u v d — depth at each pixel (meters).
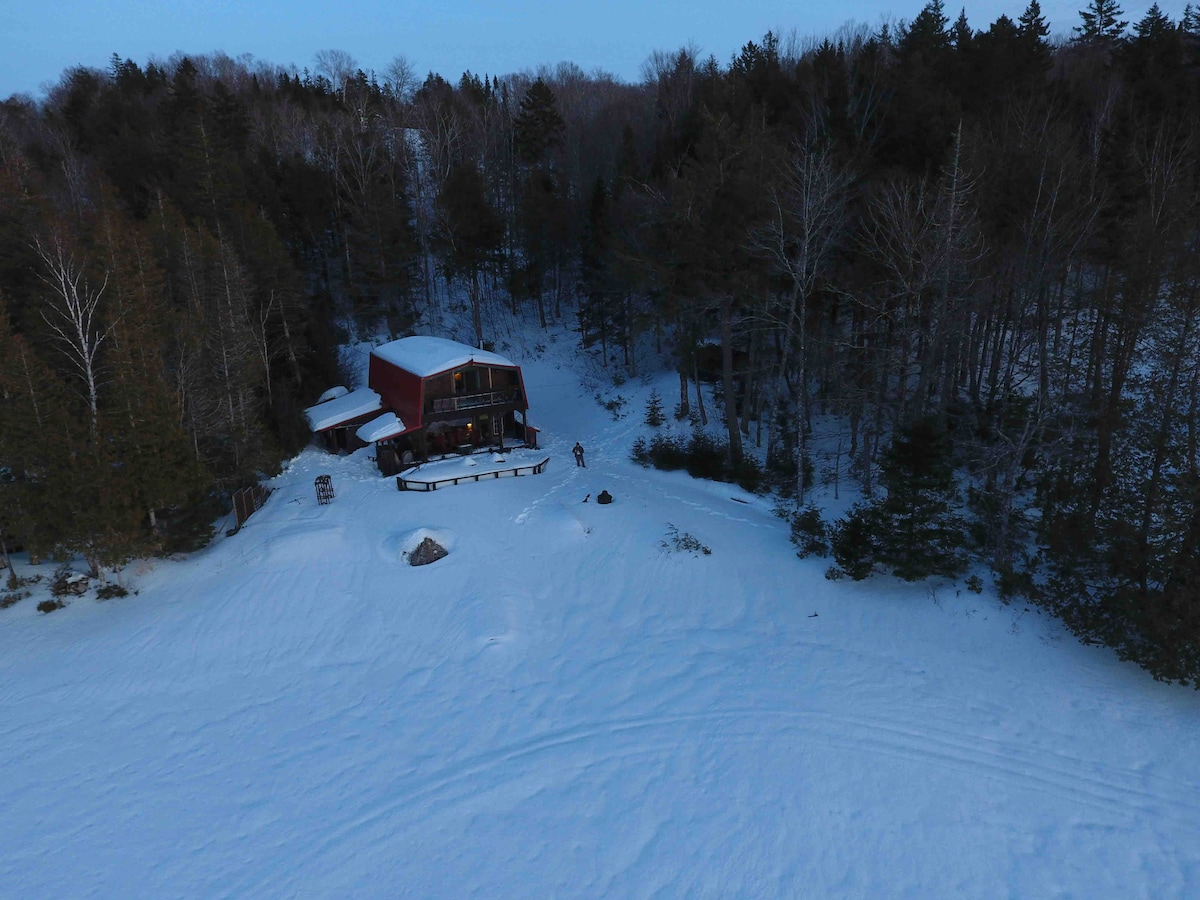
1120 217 26.81
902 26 56.78
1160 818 13.30
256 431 31.00
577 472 31.94
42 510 22.56
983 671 17.47
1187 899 11.73
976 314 29.23
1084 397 24.88
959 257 25.56
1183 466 17.25
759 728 15.86
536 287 53.56
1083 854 12.62
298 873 12.93
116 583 23.89
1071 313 28.55
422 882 12.62
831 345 31.48
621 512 26.11
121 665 19.84
